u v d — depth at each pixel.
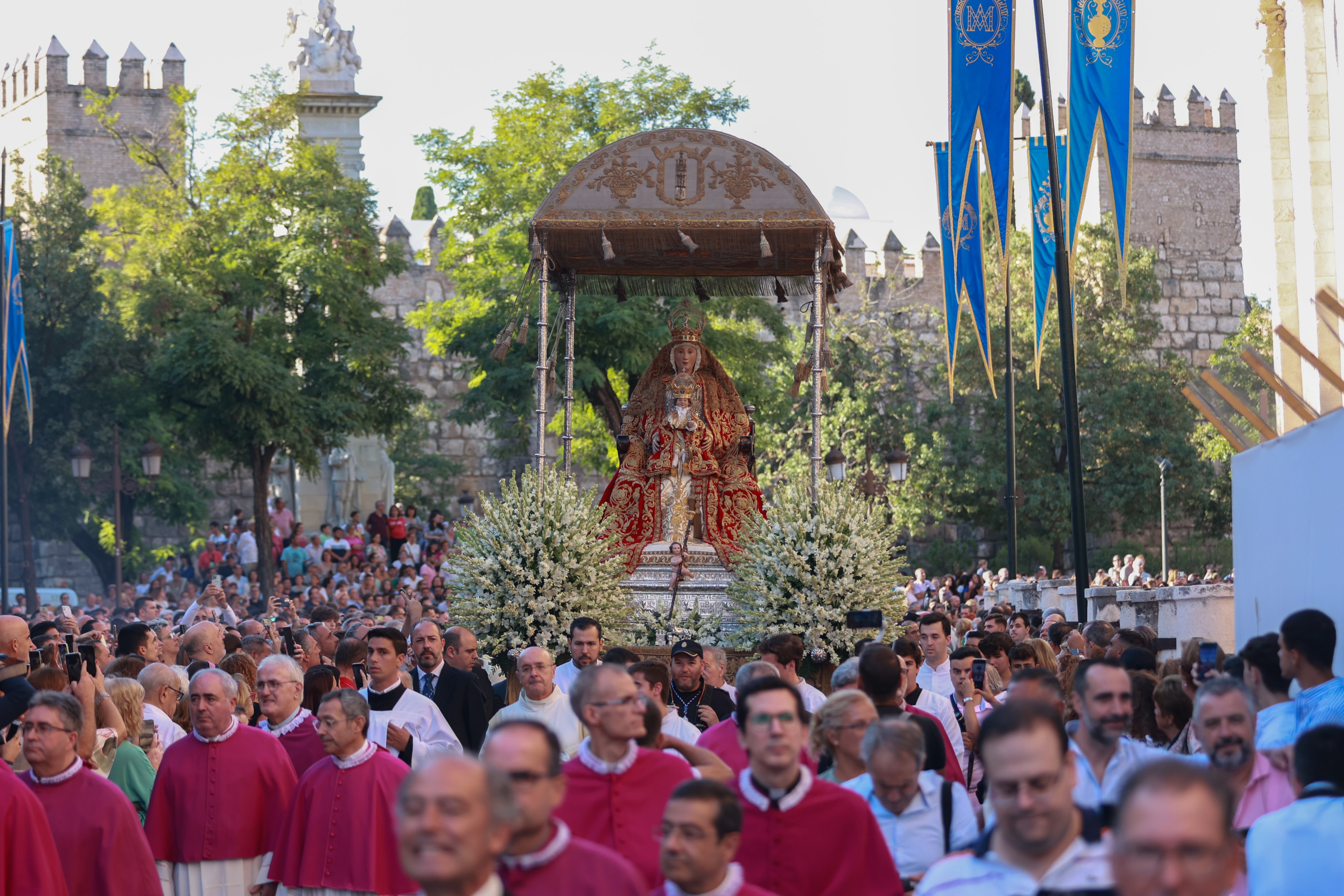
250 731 10.48
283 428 44.88
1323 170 19.16
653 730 7.79
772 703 6.86
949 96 19.62
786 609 17.31
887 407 65.56
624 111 43.44
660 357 20.52
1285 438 14.11
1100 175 71.44
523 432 48.47
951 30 19.62
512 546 17.56
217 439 46.03
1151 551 60.47
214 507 66.81
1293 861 6.50
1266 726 8.45
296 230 46.69
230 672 12.78
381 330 48.09
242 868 10.23
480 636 17.48
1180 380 62.06
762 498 20.14
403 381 65.06
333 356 47.53
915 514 61.53
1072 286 18.95
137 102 70.44
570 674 13.68
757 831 6.86
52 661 11.11
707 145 18.84
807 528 17.42
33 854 8.13
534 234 18.88
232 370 43.59
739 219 18.66
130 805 9.11
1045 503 58.81
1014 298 61.19
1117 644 12.80
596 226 18.72
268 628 17.70
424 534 43.31
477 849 4.61
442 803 4.58
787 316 60.56
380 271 48.66
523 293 20.33
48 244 56.62
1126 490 58.41
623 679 7.32
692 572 19.38
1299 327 19.66
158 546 66.06
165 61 70.94
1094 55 18.66
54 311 55.09
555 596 17.38
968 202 23.53
